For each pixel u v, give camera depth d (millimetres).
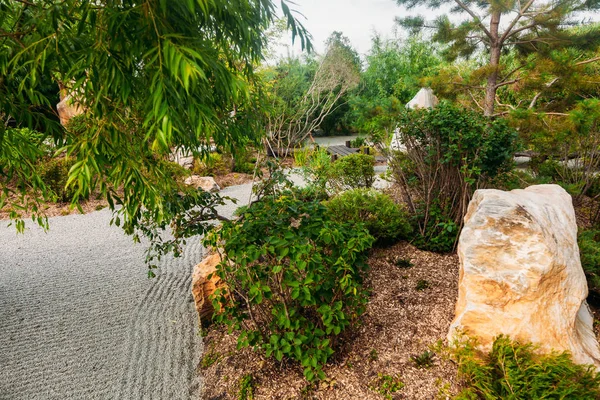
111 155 1515
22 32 1306
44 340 3000
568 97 4598
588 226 3855
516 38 4723
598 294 2598
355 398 1960
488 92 4859
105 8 1105
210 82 1608
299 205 2336
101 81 1271
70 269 4348
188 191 2895
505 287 1879
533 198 2363
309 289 1955
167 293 3732
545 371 1570
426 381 1956
